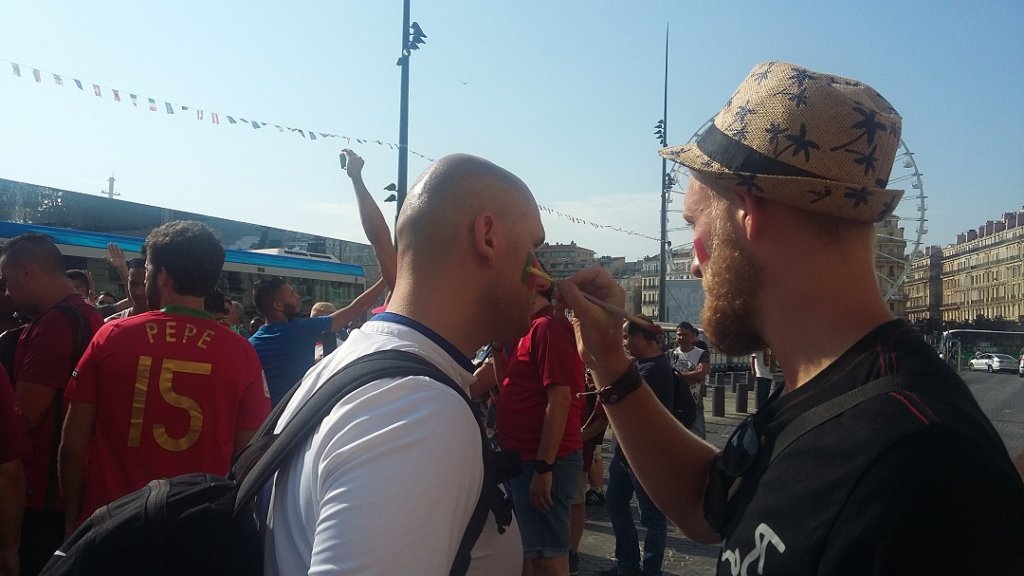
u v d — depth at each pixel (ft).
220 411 8.36
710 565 16.25
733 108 3.61
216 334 8.62
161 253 8.51
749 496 3.20
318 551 3.09
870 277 3.35
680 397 15.60
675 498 4.76
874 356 2.99
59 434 9.38
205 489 3.82
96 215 46.06
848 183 3.19
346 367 3.71
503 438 11.39
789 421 3.15
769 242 3.42
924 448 2.50
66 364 9.39
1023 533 2.42
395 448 3.21
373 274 60.64
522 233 4.32
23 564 9.24
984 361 79.30
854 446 2.68
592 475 22.31
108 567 3.54
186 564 3.55
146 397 8.01
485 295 4.20
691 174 4.01
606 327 4.85
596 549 17.56
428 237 4.14
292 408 4.00
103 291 36.37
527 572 10.96
